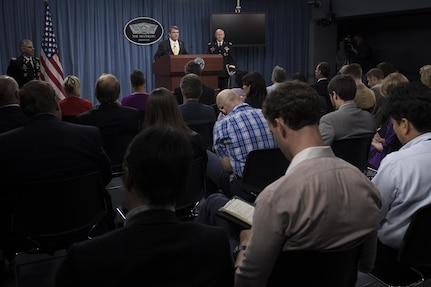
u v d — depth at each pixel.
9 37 7.48
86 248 0.93
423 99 1.74
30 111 2.08
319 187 1.21
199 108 3.46
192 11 8.73
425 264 1.72
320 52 9.26
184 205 2.50
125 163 1.01
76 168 2.11
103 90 3.27
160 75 6.88
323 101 4.64
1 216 2.14
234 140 2.68
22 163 2.00
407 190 1.69
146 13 8.41
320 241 1.21
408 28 8.34
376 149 3.31
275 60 9.41
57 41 7.84
